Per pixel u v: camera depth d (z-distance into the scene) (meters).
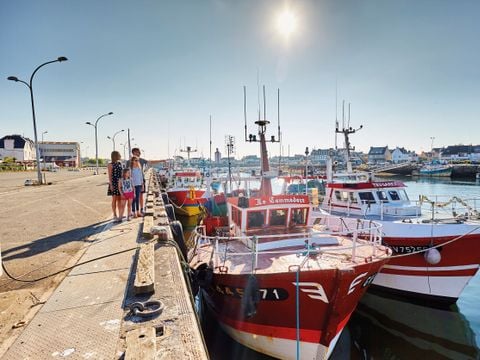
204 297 10.00
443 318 9.98
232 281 7.02
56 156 108.94
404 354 8.41
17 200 15.90
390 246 10.27
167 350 3.17
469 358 8.23
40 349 3.26
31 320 3.82
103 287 4.74
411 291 10.30
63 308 4.10
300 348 7.23
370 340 8.98
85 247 6.97
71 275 5.23
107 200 15.96
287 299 6.78
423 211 15.22
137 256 6.20
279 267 7.05
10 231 8.64
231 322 8.17
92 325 3.68
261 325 7.42
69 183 28.66
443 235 9.43
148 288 4.46
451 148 114.38
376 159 118.88
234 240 9.49
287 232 8.90
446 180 60.75
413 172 71.94
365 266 6.96
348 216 12.20
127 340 3.23
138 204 10.98
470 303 10.81
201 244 9.73
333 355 8.31
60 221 10.14
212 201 16.05
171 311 4.00
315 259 7.39
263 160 11.06
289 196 9.15
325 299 6.59
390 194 12.73
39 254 6.47
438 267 9.84
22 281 5.06
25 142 95.25
